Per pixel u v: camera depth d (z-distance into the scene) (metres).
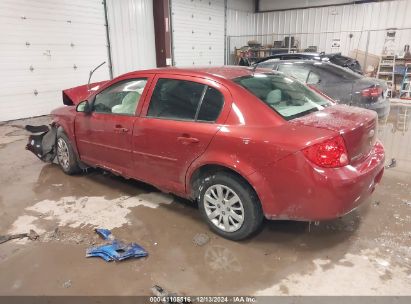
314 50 13.23
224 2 13.98
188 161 2.78
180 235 2.83
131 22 10.46
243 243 2.69
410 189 3.68
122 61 10.41
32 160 4.93
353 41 12.90
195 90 2.80
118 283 2.26
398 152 5.11
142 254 2.54
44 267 2.43
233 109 2.54
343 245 2.64
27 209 3.36
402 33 11.70
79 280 2.29
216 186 2.69
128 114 3.26
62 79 8.73
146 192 3.72
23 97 7.98
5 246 2.70
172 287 2.21
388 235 2.76
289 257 2.50
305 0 13.91
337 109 2.84
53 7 8.18
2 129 7.02
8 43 7.46
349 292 2.12
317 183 2.18
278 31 15.20
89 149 3.81
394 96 10.84
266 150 2.31
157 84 3.07
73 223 3.06
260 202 2.50
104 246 2.62
